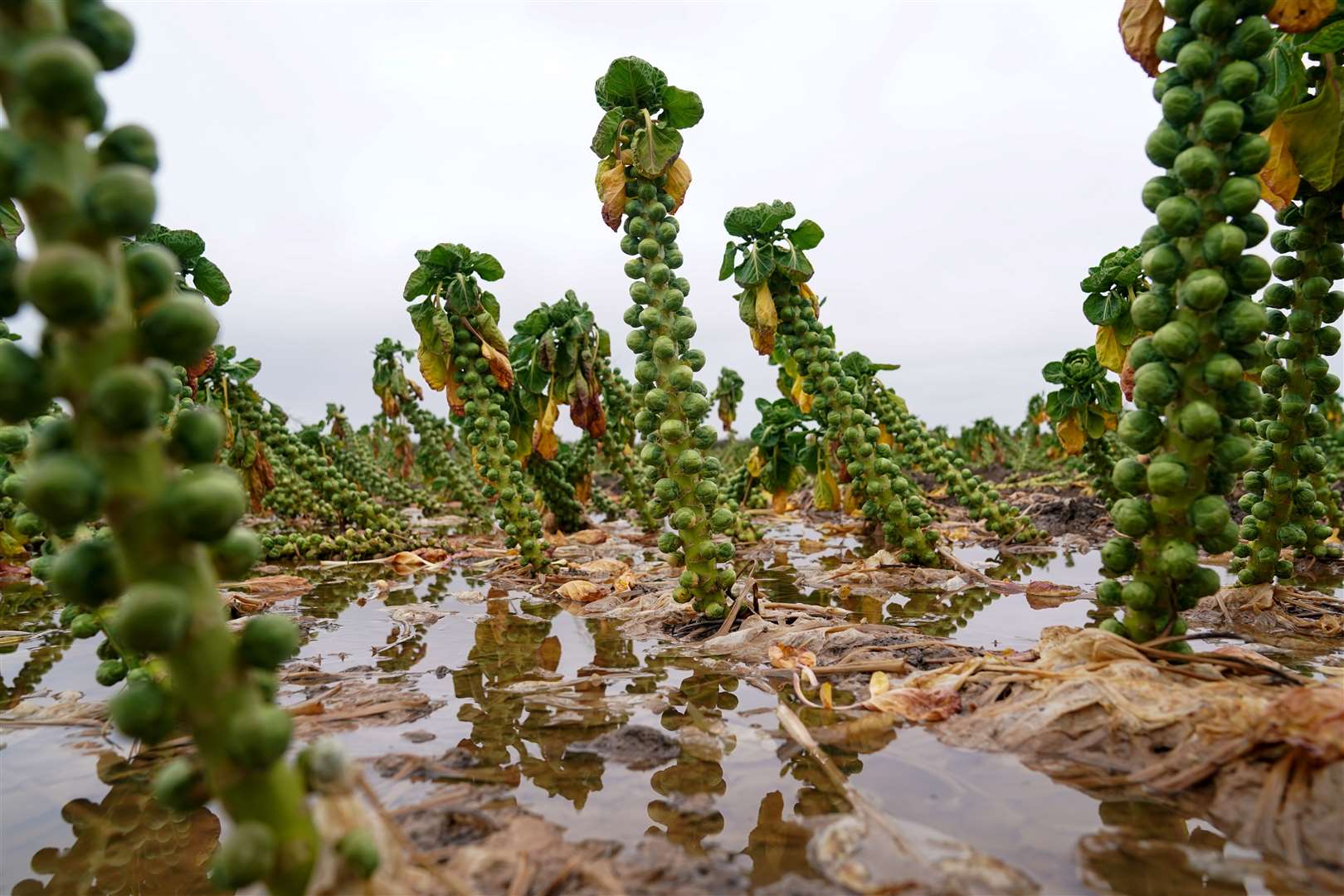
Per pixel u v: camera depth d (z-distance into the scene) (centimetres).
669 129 123
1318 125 99
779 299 152
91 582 41
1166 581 78
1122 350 137
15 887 61
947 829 60
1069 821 61
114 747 83
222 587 156
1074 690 74
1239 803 60
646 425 121
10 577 176
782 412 230
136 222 39
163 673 89
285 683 98
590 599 144
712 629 116
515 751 77
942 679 85
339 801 44
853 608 128
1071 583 146
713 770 72
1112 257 137
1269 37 73
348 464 307
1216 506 75
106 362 39
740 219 145
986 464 493
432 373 171
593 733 81
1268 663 75
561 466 238
